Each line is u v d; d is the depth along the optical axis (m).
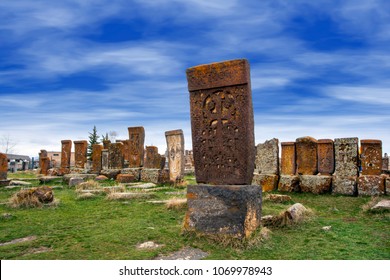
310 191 10.23
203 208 5.13
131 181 14.70
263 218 6.09
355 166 9.83
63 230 5.90
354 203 8.48
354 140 9.91
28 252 4.66
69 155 19.36
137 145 16.33
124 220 6.73
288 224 5.92
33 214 7.51
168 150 14.05
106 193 10.57
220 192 5.02
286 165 11.40
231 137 5.34
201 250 4.66
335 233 5.50
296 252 4.52
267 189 11.09
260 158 11.93
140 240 5.09
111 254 4.47
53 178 15.46
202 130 5.64
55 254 4.46
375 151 9.52
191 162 26.30
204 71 5.63
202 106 5.66
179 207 7.75
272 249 4.65
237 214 4.82
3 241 5.34
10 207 8.34
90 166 20.86
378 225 6.17
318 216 7.16
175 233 5.40
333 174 10.36
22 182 14.47
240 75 5.25
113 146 17.30
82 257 4.34
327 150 10.55
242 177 5.19
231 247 4.66
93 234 5.52
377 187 9.05
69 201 9.51
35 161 42.47
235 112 5.33
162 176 14.08
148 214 7.37
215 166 5.47
